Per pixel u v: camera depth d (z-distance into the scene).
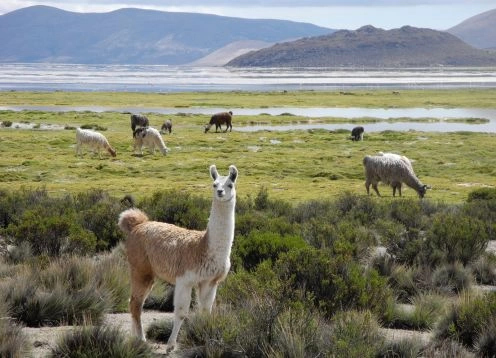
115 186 100.00
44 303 28.64
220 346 23.66
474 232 45.97
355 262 38.03
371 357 22.77
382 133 182.75
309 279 30.98
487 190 85.25
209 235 24.03
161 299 32.97
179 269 24.19
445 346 25.59
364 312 27.45
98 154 138.38
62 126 189.00
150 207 58.22
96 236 49.19
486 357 25.70
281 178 115.69
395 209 66.38
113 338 23.31
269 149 152.00
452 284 39.53
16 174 111.56
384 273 40.31
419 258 43.78
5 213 58.38
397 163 94.38
